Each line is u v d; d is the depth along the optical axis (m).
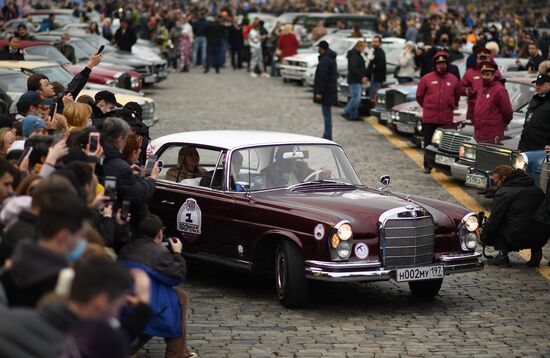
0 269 6.13
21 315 4.51
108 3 64.25
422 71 29.30
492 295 11.99
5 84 19.72
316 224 10.54
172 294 8.59
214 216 11.48
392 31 57.09
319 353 9.50
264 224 10.99
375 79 29.78
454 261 11.18
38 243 5.38
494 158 16.53
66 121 11.15
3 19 54.44
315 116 29.47
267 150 11.77
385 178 12.22
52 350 4.50
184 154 12.03
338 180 11.98
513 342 10.06
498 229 13.30
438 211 11.39
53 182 5.95
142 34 54.56
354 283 12.52
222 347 9.62
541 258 13.53
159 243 8.55
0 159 7.40
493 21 73.56
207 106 31.11
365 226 10.65
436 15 56.59
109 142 9.21
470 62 27.03
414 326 10.56
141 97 23.02
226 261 11.42
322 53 24.02
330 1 88.31
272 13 81.88
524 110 19.69
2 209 7.07
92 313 4.81
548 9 85.94
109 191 7.98
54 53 26.91
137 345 8.55
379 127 27.41
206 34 45.88
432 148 19.61
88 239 6.59
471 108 20.30
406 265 10.84
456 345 9.91
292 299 10.91
